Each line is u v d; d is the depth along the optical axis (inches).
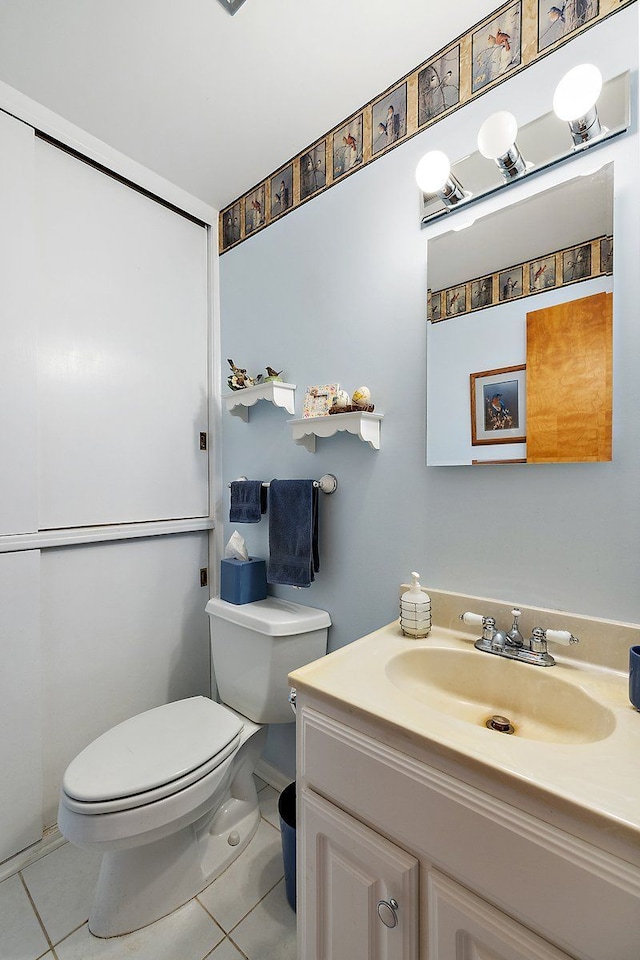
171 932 43.9
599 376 36.9
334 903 32.1
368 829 30.4
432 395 46.8
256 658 55.1
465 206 45.0
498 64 42.2
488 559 43.4
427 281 47.5
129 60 46.6
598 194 36.8
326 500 57.5
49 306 55.2
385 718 29.0
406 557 49.6
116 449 62.1
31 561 52.6
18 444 51.6
